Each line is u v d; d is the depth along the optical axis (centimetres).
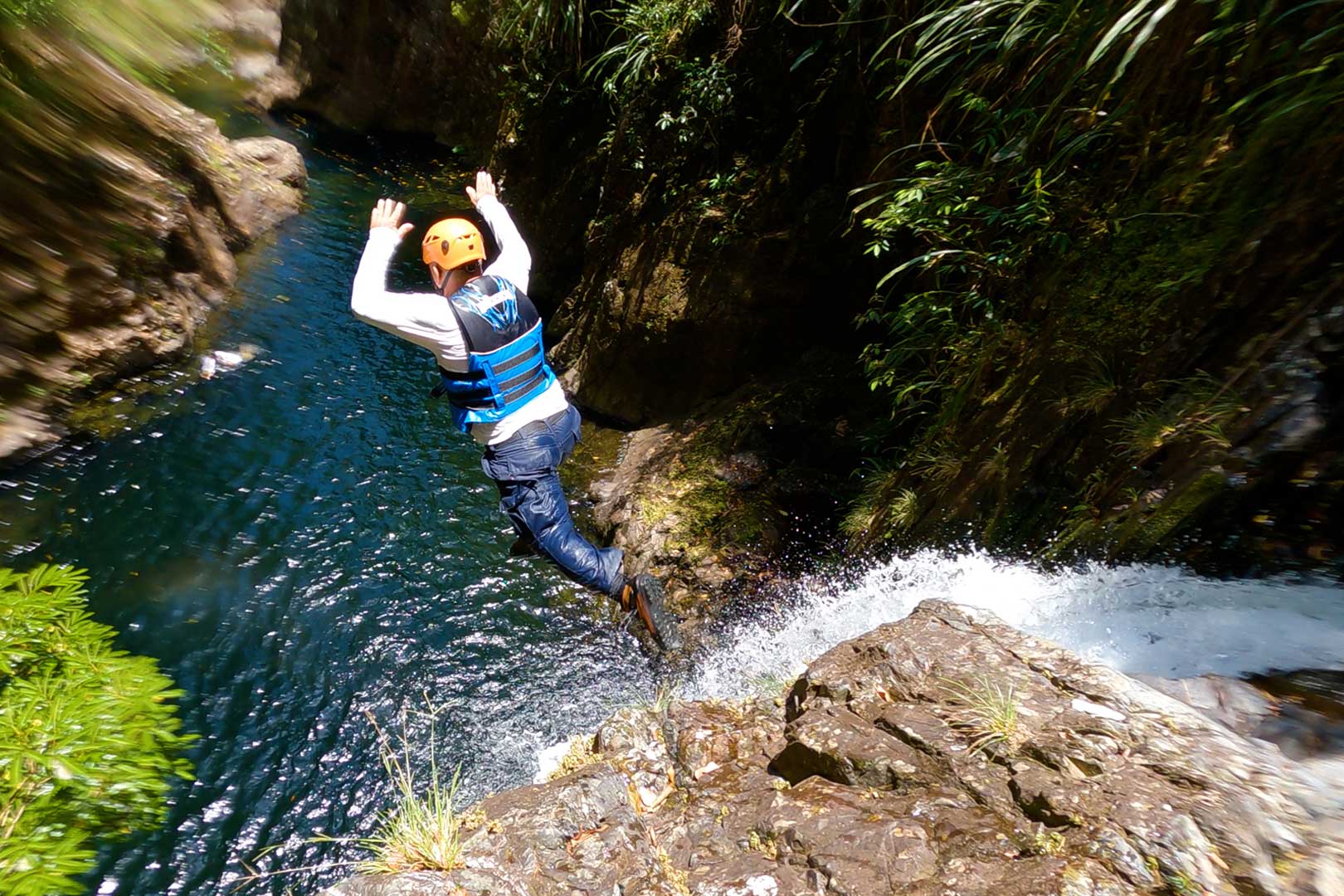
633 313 799
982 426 469
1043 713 274
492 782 480
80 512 629
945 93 549
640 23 857
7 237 673
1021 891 213
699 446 701
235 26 1444
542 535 318
